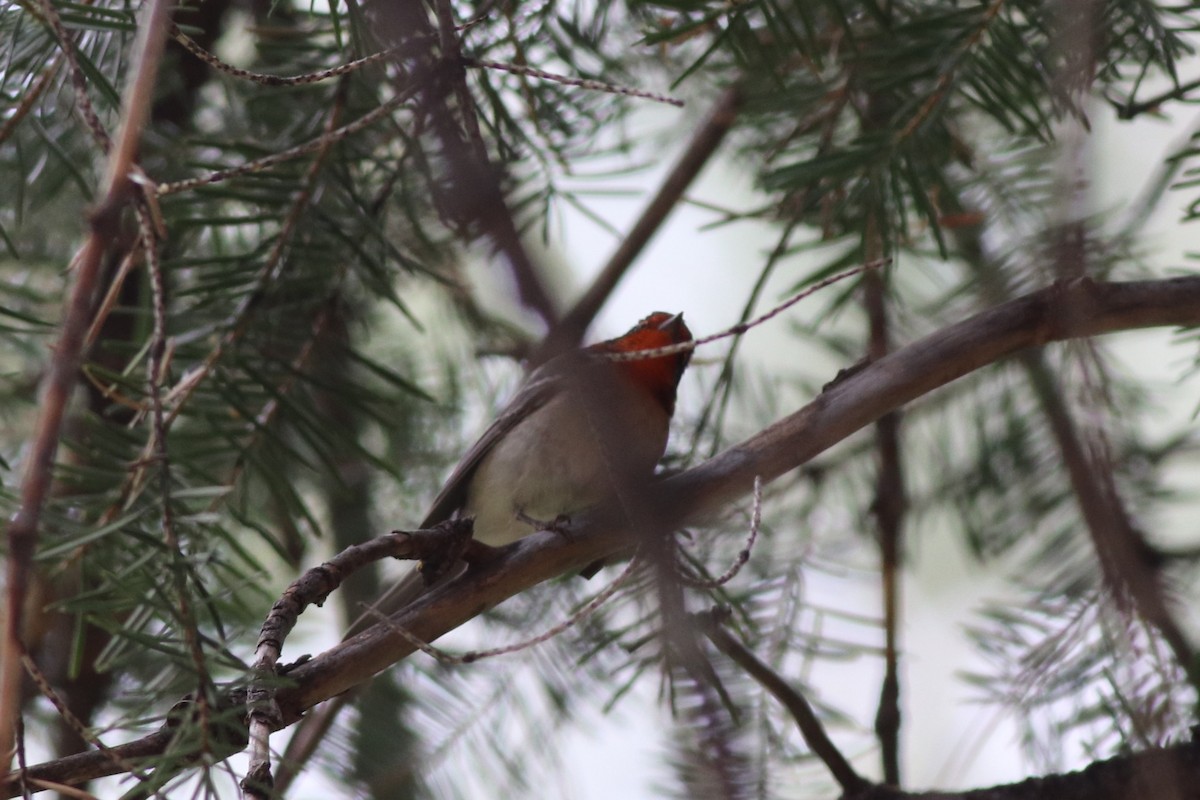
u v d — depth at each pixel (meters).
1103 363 7.32
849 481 8.44
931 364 5.77
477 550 5.84
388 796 7.61
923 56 5.80
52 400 3.77
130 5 5.59
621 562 7.80
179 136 6.91
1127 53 5.80
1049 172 6.20
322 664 5.45
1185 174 5.83
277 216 6.17
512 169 6.82
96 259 3.95
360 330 8.41
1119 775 5.77
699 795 5.50
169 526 4.62
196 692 4.31
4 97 5.76
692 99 8.68
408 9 5.29
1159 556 6.48
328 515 8.66
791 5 6.21
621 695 6.64
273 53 6.67
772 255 6.21
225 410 6.21
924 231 7.37
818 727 6.50
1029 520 7.86
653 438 7.32
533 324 5.11
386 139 6.63
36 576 5.70
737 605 6.84
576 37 6.78
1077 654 6.60
